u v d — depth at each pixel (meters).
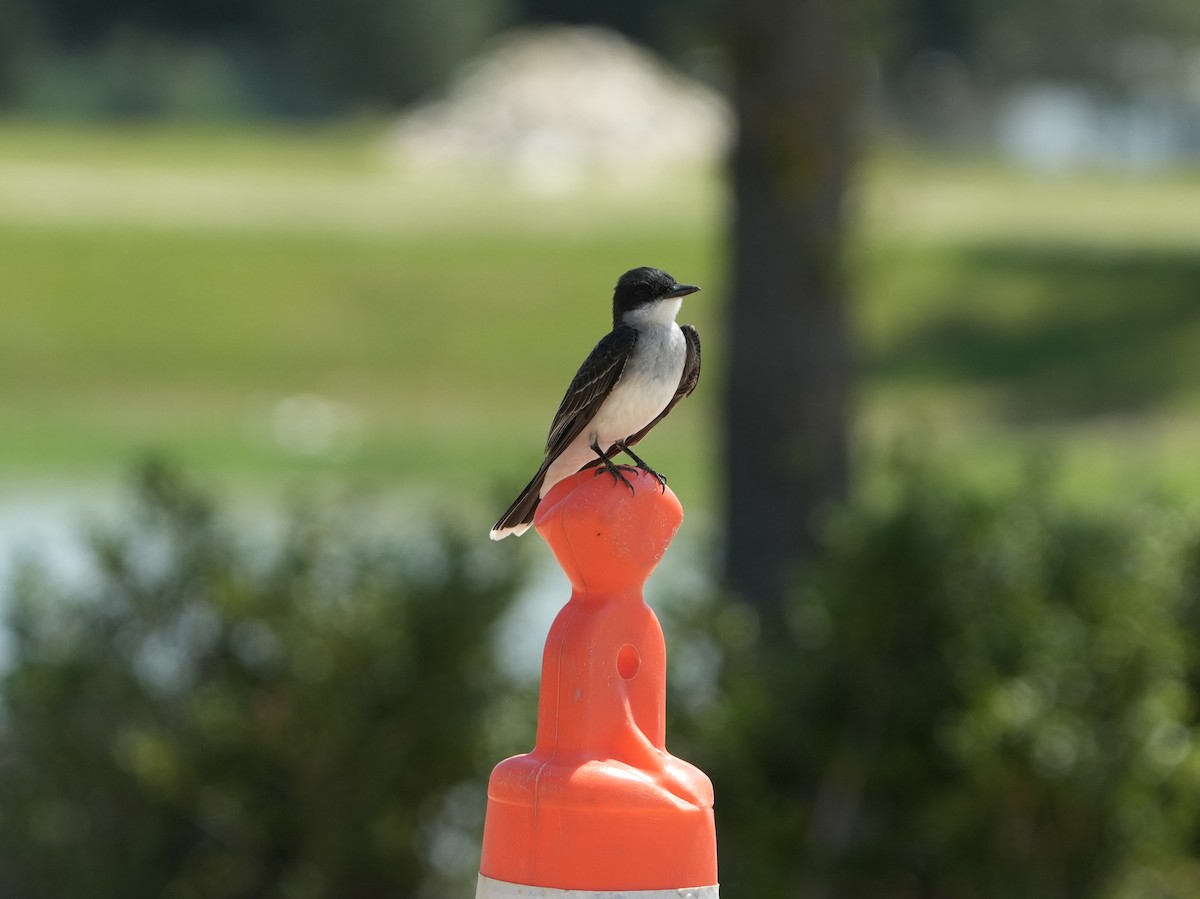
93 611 9.14
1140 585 8.27
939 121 96.31
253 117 102.88
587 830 3.84
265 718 8.77
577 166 65.94
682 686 8.94
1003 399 34.97
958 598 8.32
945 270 40.84
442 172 61.34
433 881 9.19
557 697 3.97
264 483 25.44
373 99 103.25
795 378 11.25
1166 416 33.28
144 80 102.00
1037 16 94.88
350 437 30.47
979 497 8.62
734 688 8.64
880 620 8.39
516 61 71.44
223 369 35.88
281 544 9.40
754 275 11.30
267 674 8.94
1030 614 8.18
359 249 42.25
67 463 27.02
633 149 67.50
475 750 8.94
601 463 5.98
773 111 11.09
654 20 93.31
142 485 9.41
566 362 37.31
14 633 9.12
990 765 7.94
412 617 8.85
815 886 8.41
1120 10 96.19
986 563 8.37
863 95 11.41
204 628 9.09
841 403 11.38
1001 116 98.94
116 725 8.95
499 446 29.58
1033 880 8.08
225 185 51.97
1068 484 22.62
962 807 8.09
